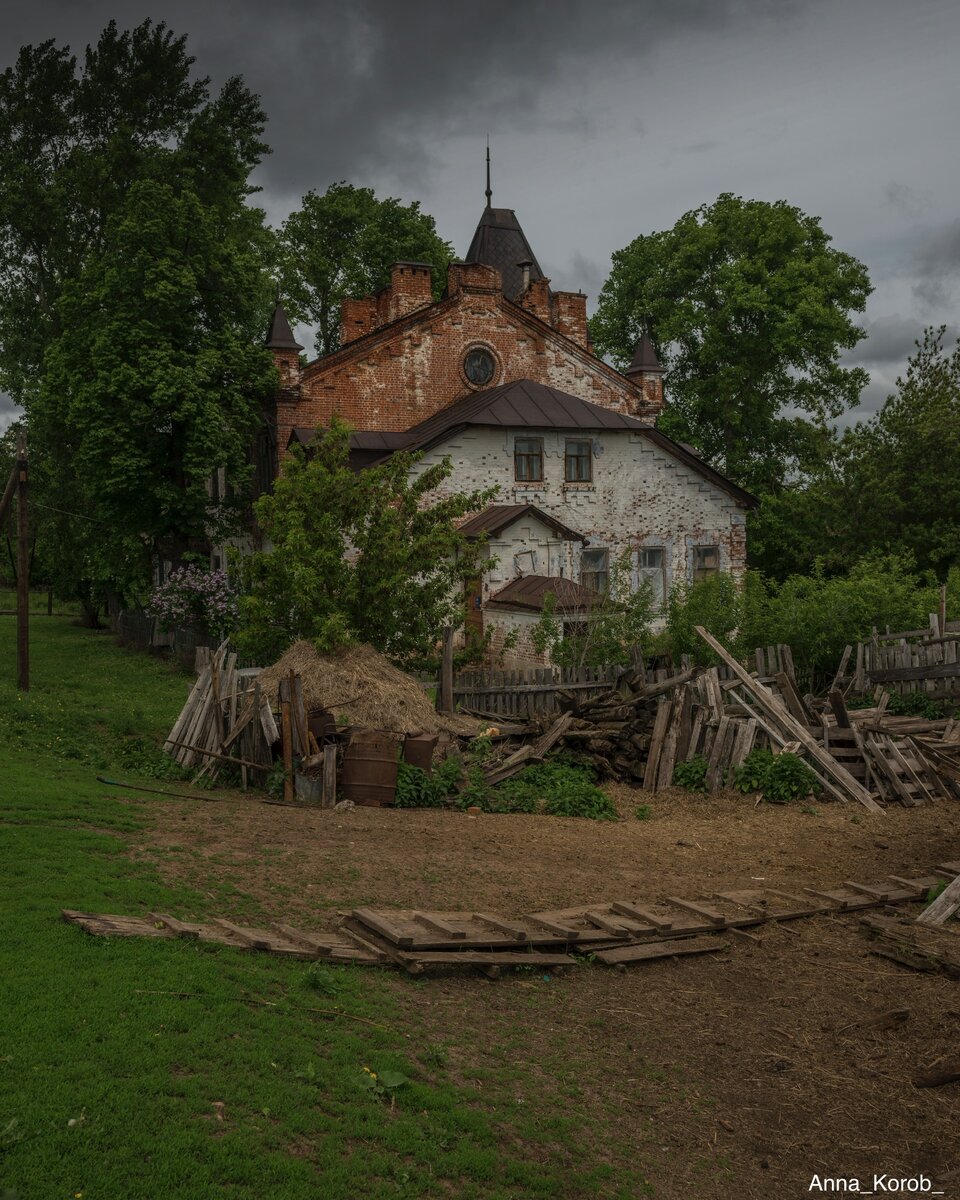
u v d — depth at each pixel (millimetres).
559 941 9828
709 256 45844
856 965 10000
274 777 16094
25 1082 5707
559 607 28188
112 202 39125
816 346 44500
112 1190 4992
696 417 48312
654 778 18250
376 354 36562
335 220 50031
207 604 31188
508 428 33625
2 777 14055
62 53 41156
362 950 9047
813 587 26906
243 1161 5422
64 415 33781
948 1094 7688
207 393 31578
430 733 17672
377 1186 5590
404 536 22125
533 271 44844
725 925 10766
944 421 37344
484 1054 7598
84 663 32531
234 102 42406
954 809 17219
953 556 36281
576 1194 6066
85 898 9047
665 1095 7453
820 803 17422
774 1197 6391
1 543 48281
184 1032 6680
